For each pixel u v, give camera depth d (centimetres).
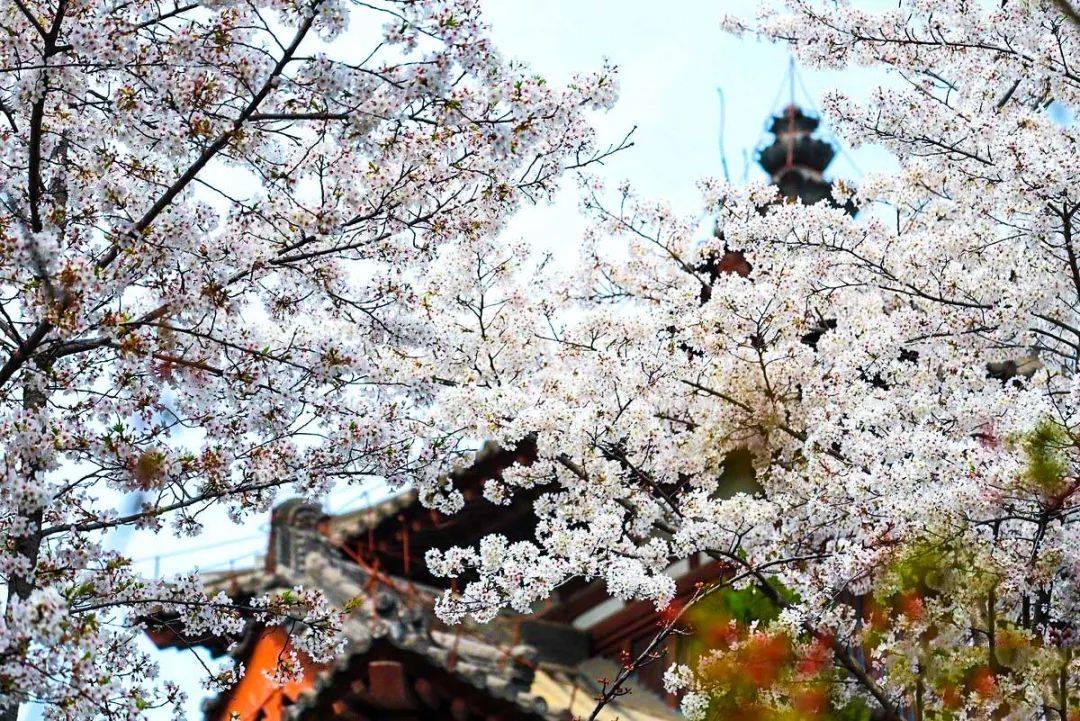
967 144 1045
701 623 1002
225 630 803
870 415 995
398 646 1018
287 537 1323
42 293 724
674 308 1088
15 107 771
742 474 1212
